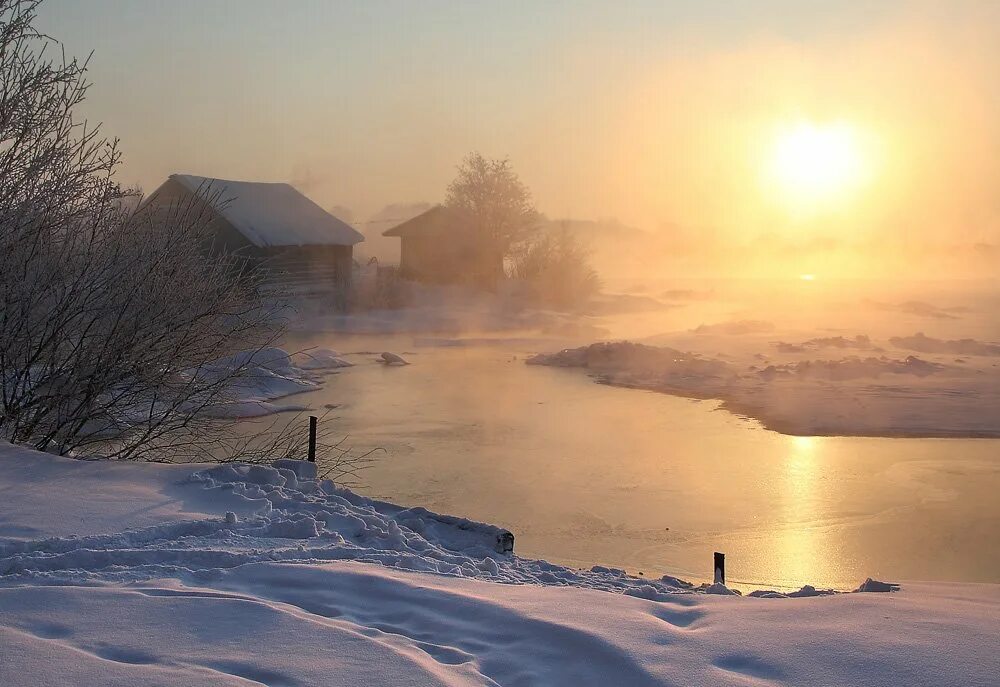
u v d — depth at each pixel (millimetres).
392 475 17812
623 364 34906
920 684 4270
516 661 4605
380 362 36062
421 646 4746
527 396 28203
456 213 63844
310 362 33719
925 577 12031
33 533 7090
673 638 4883
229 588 5832
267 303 13258
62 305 10867
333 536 7566
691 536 14039
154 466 9430
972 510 15664
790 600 5891
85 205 11258
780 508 15727
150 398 11852
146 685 4027
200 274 11938
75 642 4598
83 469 9156
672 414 25312
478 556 8578
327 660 4418
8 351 10938
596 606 5492
